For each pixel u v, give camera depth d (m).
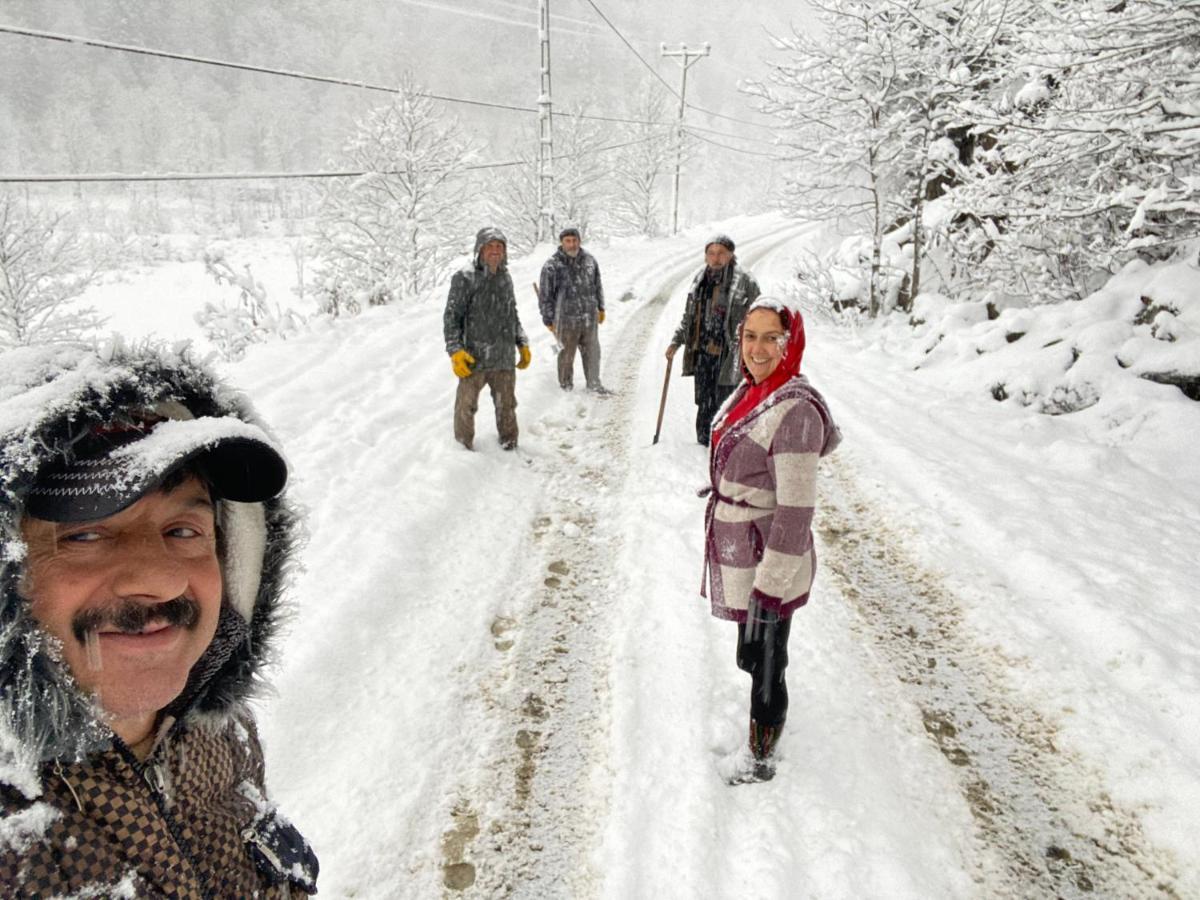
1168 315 6.37
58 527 0.58
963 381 7.32
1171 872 2.14
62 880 0.54
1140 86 6.79
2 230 13.00
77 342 0.61
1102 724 2.72
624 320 10.82
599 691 2.93
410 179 16.73
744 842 2.21
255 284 8.91
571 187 25.17
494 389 5.30
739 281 5.12
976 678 3.05
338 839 2.18
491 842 2.22
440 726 2.69
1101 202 7.00
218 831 0.77
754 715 2.40
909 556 4.08
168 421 0.63
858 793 2.41
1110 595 3.46
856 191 12.59
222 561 0.77
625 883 2.06
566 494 4.84
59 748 0.54
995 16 9.66
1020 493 4.69
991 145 10.80
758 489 2.27
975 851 2.22
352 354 7.58
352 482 4.58
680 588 3.63
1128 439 5.66
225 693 0.77
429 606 3.46
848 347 9.65
